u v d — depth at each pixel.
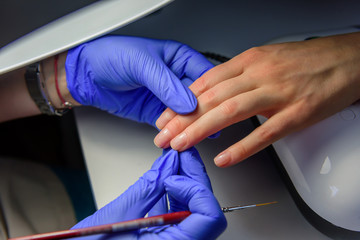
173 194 0.35
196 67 0.42
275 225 0.37
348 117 0.37
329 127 0.37
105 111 0.44
